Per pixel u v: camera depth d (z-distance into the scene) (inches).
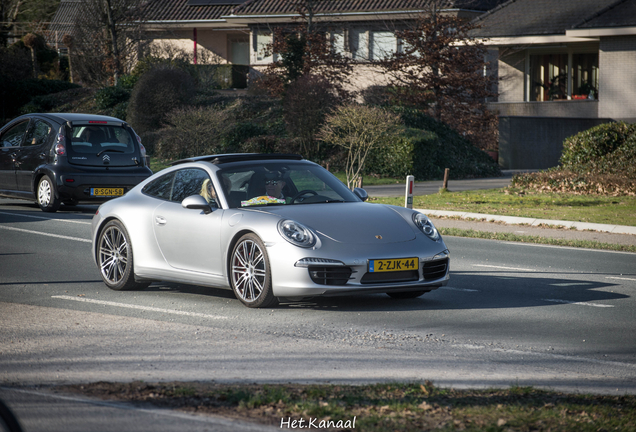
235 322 509.7
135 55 3046.3
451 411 311.7
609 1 2593.5
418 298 612.4
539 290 652.7
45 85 2925.7
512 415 306.2
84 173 1130.7
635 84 2397.9
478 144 2568.9
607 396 347.9
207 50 3469.5
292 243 524.4
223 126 2193.7
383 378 377.7
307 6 2603.3
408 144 1987.0
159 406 317.4
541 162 2512.3
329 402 320.8
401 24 2888.8
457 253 876.6
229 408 314.3
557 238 1007.6
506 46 2672.2
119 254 636.1
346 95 2322.8
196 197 575.8
